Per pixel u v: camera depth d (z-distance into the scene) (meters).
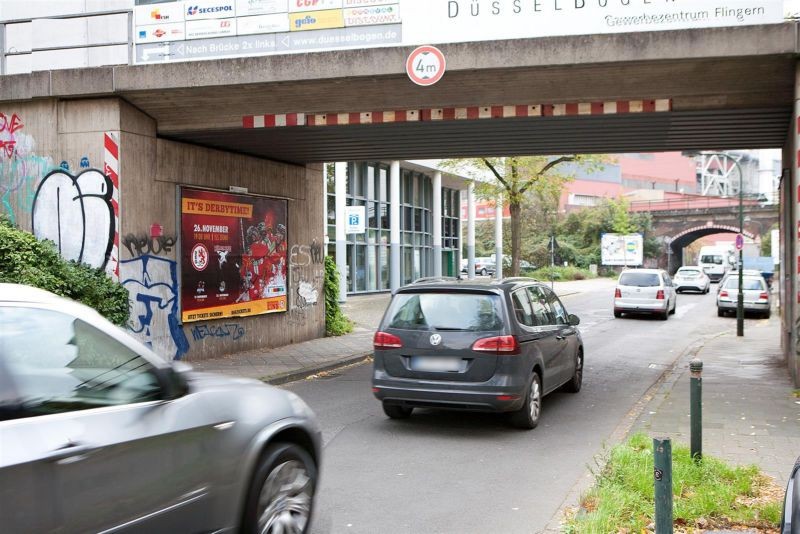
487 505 5.49
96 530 3.17
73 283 10.58
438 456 6.96
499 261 41.22
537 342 8.20
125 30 14.22
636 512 5.01
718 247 60.12
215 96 11.59
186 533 3.68
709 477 5.76
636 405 9.58
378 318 22.03
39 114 11.80
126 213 11.56
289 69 10.88
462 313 7.71
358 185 30.00
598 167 26.33
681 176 112.69
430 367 7.63
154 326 12.05
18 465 2.85
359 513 5.31
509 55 10.26
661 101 11.18
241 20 11.12
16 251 10.55
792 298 11.33
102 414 3.32
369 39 10.72
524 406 7.84
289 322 15.97
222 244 13.68
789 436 7.54
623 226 69.31
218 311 13.52
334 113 12.06
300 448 4.52
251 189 14.78
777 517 4.95
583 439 7.64
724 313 26.52
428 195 36.62
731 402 9.48
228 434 3.94
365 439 7.66
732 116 11.88
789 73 10.28
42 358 3.23
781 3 9.79
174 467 3.59
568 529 4.75
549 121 12.22
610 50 10.00
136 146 11.82
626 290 24.67
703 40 9.78
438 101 11.66
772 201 80.50
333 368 13.13
